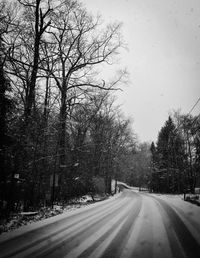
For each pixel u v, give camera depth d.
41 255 8.01
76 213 18.20
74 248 8.84
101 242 9.72
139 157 113.31
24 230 11.59
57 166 24.94
